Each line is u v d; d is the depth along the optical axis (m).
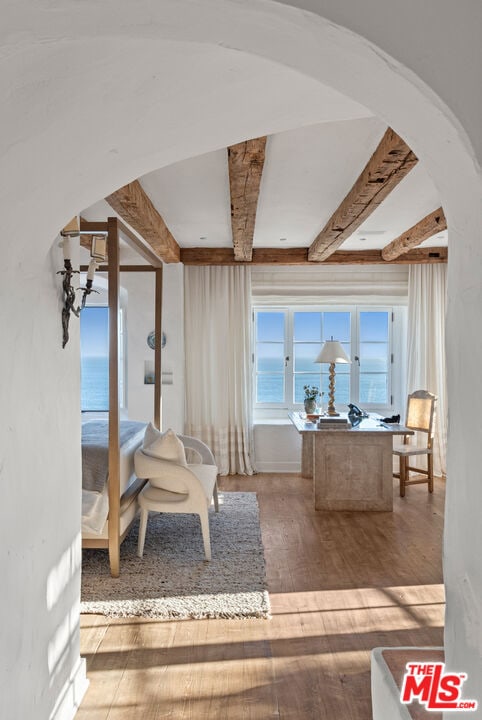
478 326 0.92
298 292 6.34
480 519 0.92
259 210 4.23
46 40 0.96
